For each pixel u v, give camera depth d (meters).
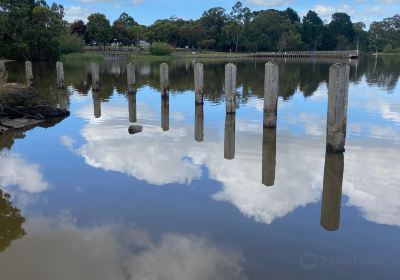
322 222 7.18
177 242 6.44
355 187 8.95
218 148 12.11
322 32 115.88
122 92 25.61
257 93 24.91
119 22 108.00
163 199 8.15
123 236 6.65
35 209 7.73
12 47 52.59
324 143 12.75
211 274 5.59
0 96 15.83
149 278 5.52
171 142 12.78
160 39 101.00
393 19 136.88
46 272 5.68
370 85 29.42
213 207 7.78
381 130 14.30
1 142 12.83
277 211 7.64
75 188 8.77
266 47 108.69
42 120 16.31
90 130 14.51
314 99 22.38
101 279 5.51
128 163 10.48
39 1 71.44
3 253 6.16
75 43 71.88
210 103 21.20
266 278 5.50
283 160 10.92
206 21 106.69
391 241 6.54
